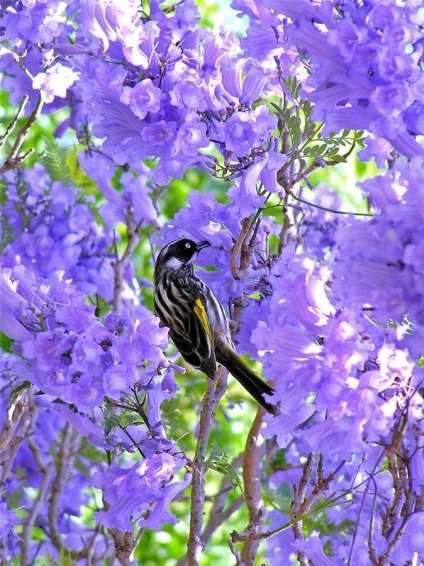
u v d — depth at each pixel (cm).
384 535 630
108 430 671
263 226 781
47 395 719
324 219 975
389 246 527
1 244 996
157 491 669
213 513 975
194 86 673
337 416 547
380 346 583
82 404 643
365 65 577
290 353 570
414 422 609
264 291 768
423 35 596
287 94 724
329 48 603
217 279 779
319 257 898
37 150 1356
